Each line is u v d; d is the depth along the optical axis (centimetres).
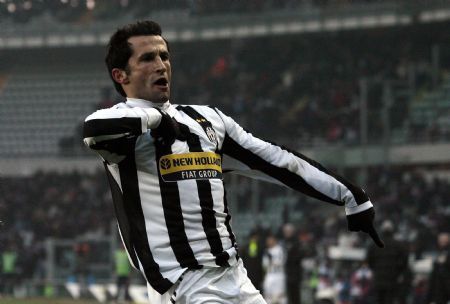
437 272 4275
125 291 6103
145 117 1183
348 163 7550
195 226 1227
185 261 1218
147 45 1264
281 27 9375
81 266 6644
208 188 1238
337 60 9444
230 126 1303
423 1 8838
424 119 8325
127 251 1266
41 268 7162
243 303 1249
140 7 9388
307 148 7938
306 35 9525
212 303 1211
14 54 9069
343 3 9244
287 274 4716
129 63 1266
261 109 8981
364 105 7588
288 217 7069
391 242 4081
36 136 9488
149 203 1228
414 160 7781
